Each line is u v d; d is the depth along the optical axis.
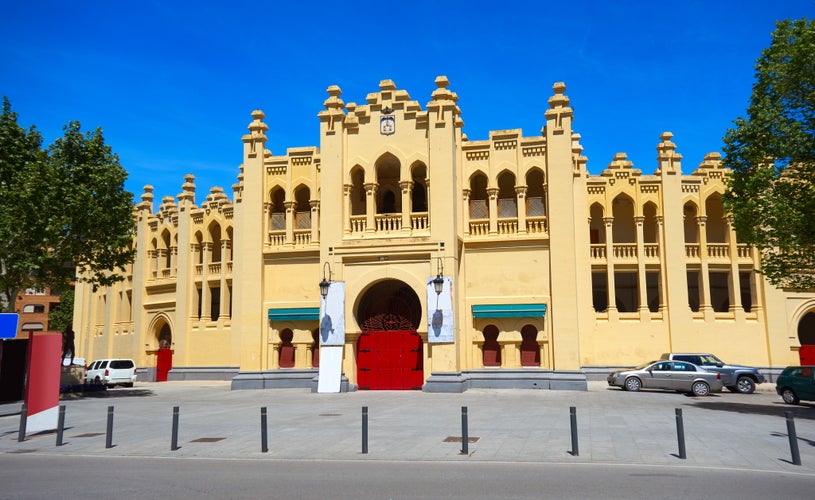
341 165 30.88
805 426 17.59
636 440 14.88
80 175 29.27
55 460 13.70
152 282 43.38
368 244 29.77
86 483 10.99
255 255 33.06
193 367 39.94
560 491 9.98
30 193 26.72
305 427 17.45
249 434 16.50
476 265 31.00
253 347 32.47
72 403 26.41
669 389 29.69
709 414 20.31
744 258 35.50
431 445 14.45
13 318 18.84
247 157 34.06
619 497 9.57
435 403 23.58
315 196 33.19
